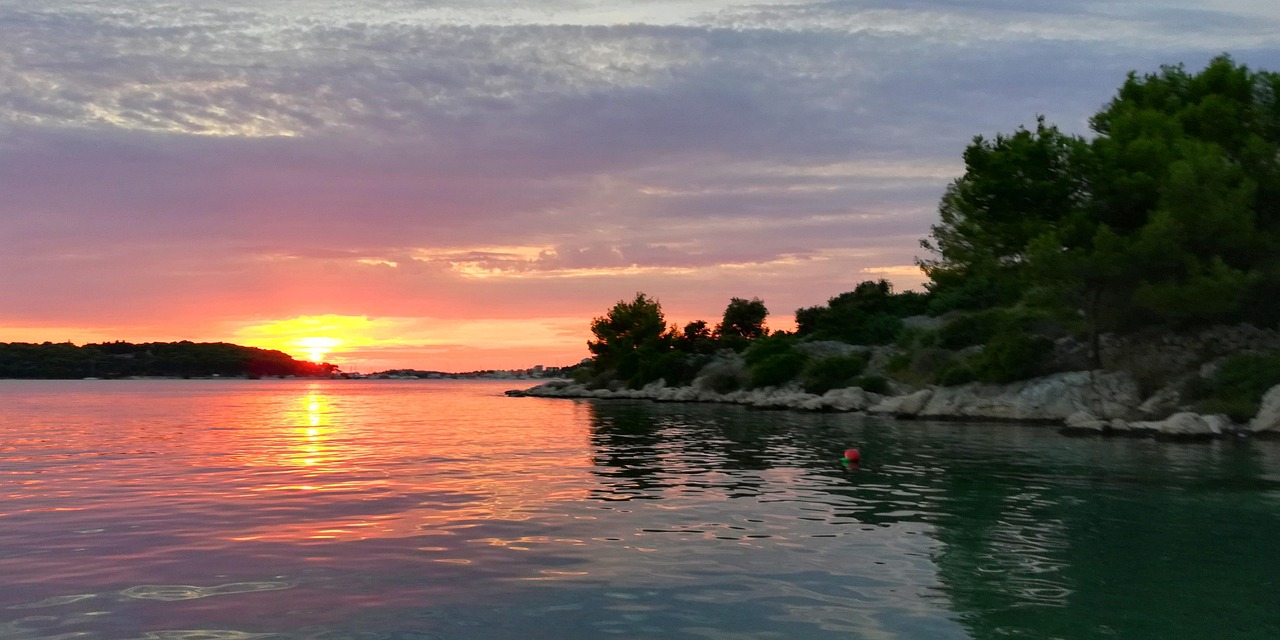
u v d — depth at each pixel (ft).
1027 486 59.98
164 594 32.35
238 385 597.52
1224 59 143.95
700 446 90.89
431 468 71.10
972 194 135.33
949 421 130.52
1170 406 110.01
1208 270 116.06
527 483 61.62
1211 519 47.24
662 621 29.27
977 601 31.58
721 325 322.34
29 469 71.10
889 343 230.48
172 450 88.53
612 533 43.24
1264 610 30.66
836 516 48.14
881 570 35.99
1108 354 129.80
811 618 29.63
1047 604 31.32
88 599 31.71
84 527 44.80
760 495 55.93
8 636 27.68
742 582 34.04
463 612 30.17
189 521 46.44
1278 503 52.70
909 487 59.47
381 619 29.40
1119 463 73.31
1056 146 129.59
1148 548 39.99
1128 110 141.08
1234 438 94.12
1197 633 28.27
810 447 89.25
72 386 487.20
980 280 222.28
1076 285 122.72
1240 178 122.01
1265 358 105.70
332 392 410.52
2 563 37.06
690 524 45.62
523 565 36.63
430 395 354.13
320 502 52.75
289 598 31.81
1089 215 125.39
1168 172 121.29
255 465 73.77
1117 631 28.40
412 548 39.78
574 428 121.60
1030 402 127.54
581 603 31.24
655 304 310.45
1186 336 123.34
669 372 266.36
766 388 202.59
